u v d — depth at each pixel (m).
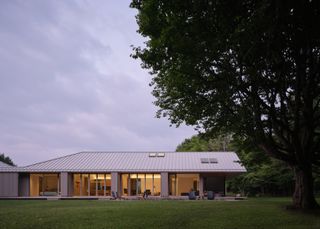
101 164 39.91
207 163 39.84
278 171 41.12
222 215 17.05
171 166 39.09
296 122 16.78
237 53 11.27
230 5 9.30
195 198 34.75
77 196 38.69
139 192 39.72
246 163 27.09
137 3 13.19
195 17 10.65
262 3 8.36
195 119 18.39
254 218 15.86
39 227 13.63
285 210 18.73
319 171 26.41
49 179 40.06
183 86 15.29
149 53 13.44
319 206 18.69
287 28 8.98
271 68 11.80
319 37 9.47
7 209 21.86
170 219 15.68
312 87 14.96
